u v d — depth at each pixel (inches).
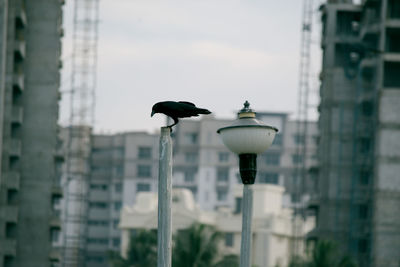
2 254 3248.0
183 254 3351.4
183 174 7411.4
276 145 7396.7
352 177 4389.8
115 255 4682.6
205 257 3373.5
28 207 3592.5
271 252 5339.6
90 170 7126.0
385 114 3964.1
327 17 4471.0
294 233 5241.1
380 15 4104.3
